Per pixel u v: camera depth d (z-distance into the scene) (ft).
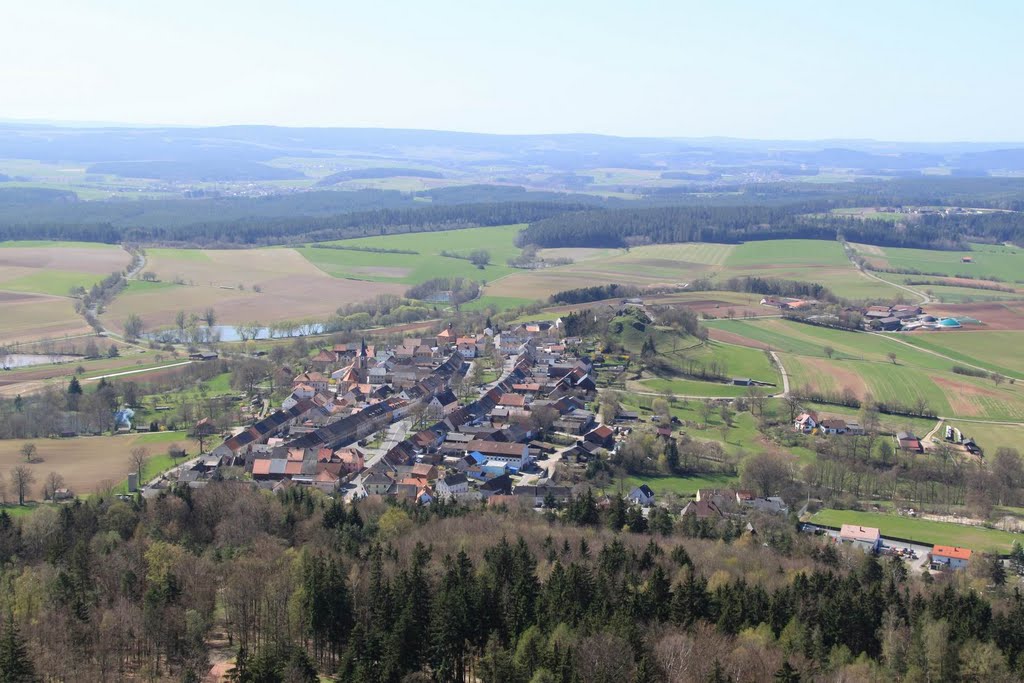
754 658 646.74
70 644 631.56
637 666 618.85
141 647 654.53
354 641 646.74
